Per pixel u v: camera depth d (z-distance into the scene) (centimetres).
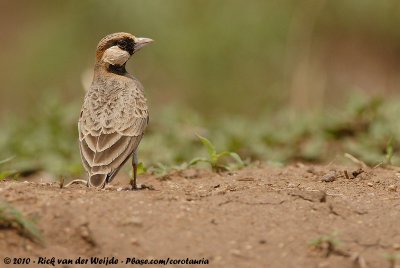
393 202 1196
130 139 1309
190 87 2778
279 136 1938
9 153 1905
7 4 3144
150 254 1018
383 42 2903
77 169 1705
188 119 2083
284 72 2772
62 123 2080
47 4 2983
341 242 1034
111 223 1062
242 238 1048
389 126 1805
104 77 1456
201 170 1491
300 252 1022
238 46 2798
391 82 2892
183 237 1047
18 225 1033
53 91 2664
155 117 2133
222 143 1888
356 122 1920
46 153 1903
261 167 1530
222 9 2811
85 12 2841
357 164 1602
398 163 1538
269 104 2697
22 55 2872
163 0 2784
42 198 1116
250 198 1159
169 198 1152
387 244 1045
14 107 2794
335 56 2883
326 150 1836
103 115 1323
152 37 2798
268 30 2798
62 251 1017
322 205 1145
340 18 2872
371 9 2866
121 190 1243
